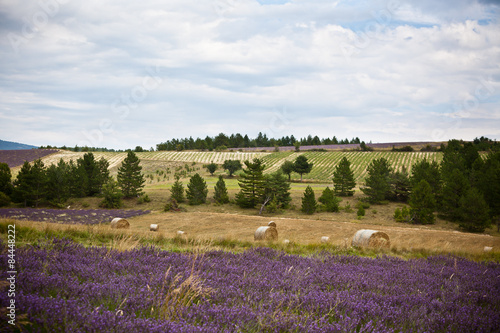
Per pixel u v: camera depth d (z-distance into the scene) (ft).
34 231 33.24
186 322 11.45
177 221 179.01
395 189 273.75
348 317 13.19
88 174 293.23
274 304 14.47
